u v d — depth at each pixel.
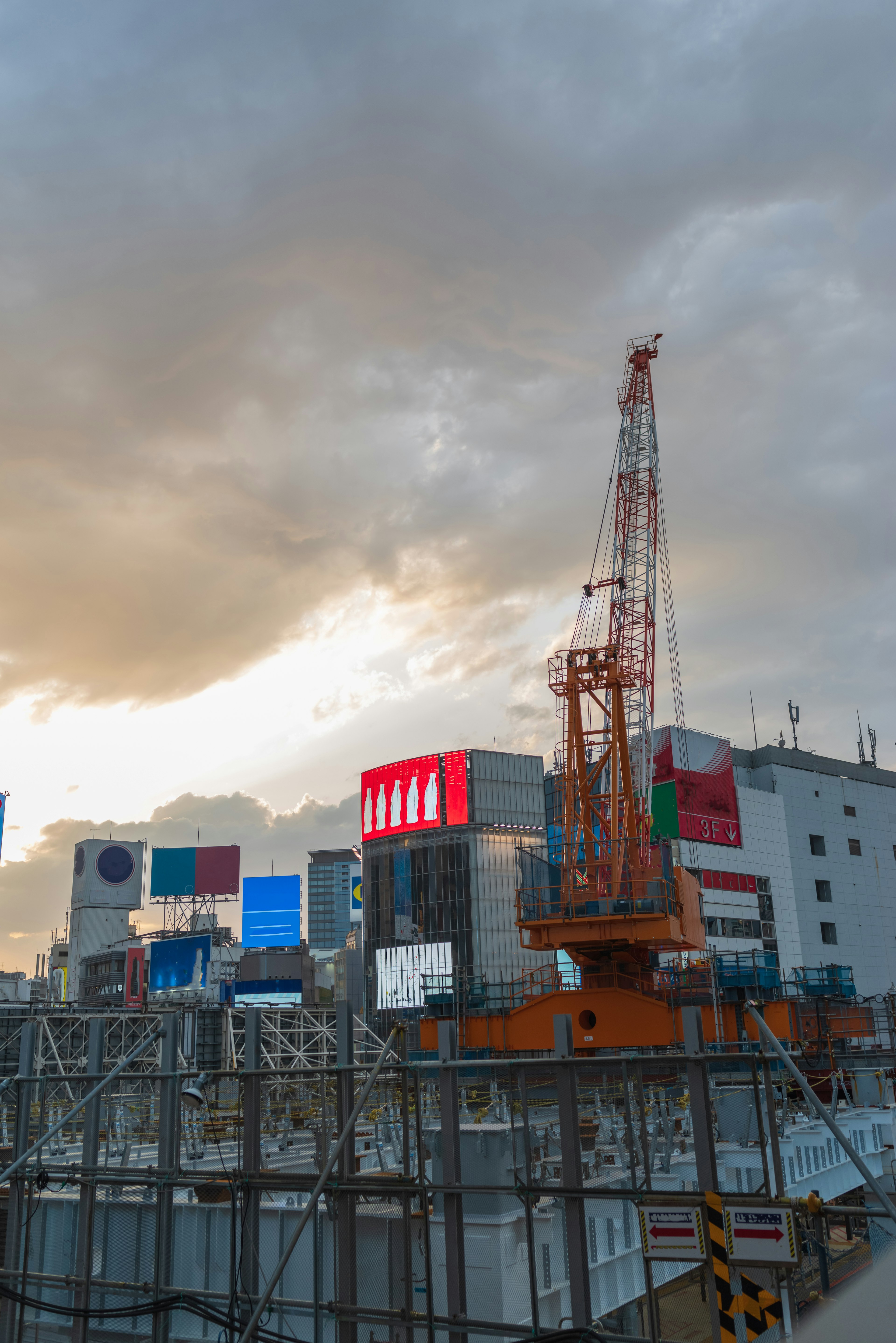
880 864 129.12
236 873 140.50
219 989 104.75
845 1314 11.27
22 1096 21.78
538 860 56.75
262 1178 18.12
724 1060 14.87
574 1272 15.29
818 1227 15.57
